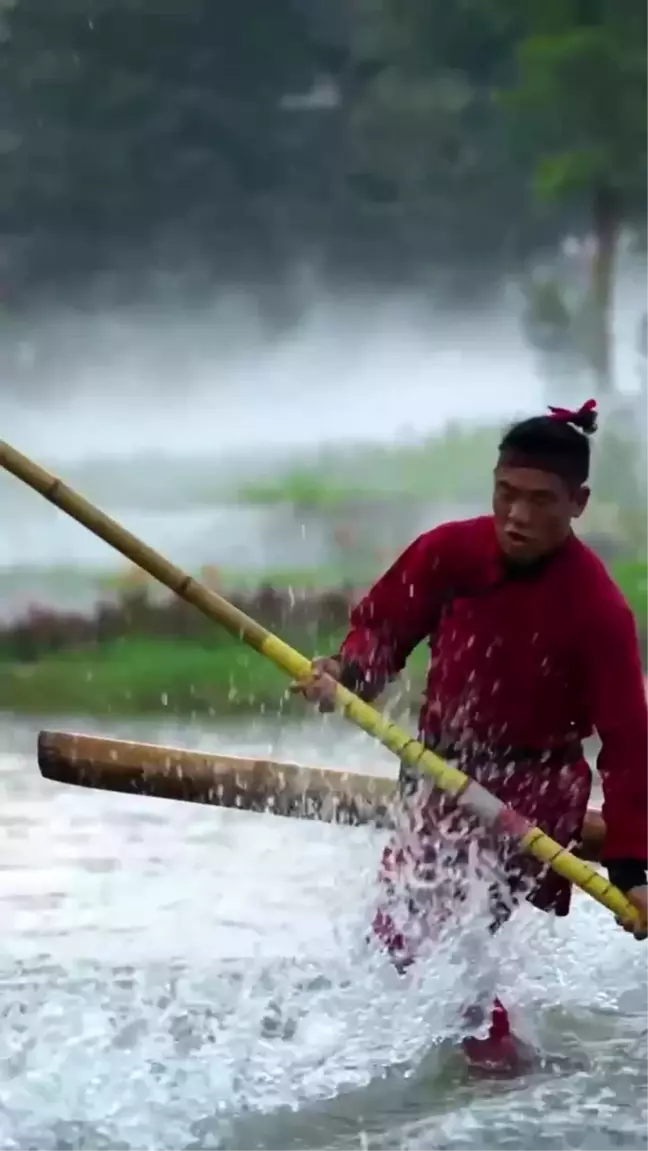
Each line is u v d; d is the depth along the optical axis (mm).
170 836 18312
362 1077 10680
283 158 62062
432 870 11734
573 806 11688
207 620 38156
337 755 24703
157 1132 9711
